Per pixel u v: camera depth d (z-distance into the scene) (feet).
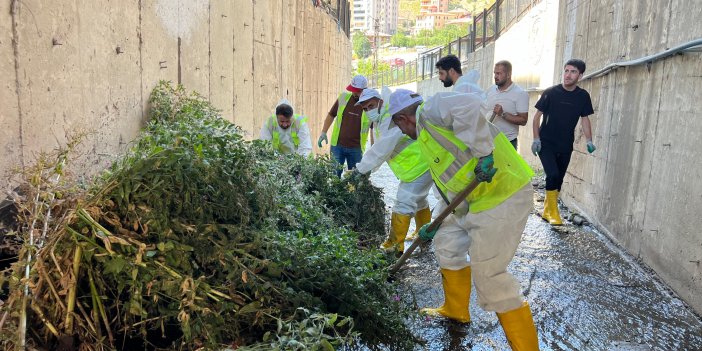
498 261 10.82
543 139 22.68
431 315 13.23
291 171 16.34
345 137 26.08
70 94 11.72
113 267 7.95
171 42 17.17
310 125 44.60
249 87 26.08
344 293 9.96
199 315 8.18
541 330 12.75
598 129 23.43
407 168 17.54
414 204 17.67
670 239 15.62
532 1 39.45
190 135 9.16
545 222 23.31
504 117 21.70
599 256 18.60
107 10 13.21
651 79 17.52
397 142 17.40
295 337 8.02
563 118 22.12
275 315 8.90
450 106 10.18
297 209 12.41
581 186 25.55
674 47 14.80
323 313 9.29
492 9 57.11
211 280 8.77
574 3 28.25
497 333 12.54
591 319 13.43
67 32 11.57
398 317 10.63
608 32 22.57
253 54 26.68
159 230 8.34
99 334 7.98
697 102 14.25
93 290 8.08
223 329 8.40
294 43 36.76
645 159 17.75
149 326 8.59
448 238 12.61
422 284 15.53
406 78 125.59
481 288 11.03
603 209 21.91
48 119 10.97
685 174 14.82
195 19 19.17
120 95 13.91
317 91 48.55
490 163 10.32
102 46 13.02
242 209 9.23
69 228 7.98
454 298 12.87
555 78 31.76
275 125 21.22
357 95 25.77
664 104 16.40
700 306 13.65
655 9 17.40
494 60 52.60
